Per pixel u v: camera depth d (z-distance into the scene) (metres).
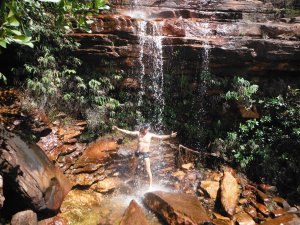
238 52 8.12
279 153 8.08
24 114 7.24
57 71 8.03
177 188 7.13
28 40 3.00
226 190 6.60
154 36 8.28
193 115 8.75
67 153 7.18
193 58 8.30
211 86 8.52
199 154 8.13
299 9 10.46
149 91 8.76
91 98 8.29
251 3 10.37
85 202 6.33
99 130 8.09
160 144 8.31
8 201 5.51
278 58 8.19
